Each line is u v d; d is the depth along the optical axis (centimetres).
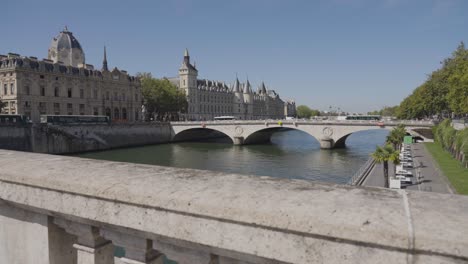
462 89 5138
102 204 302
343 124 8025
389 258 198
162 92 11556
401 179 3375
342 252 209
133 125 9231
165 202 267
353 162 6141
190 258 283
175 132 10406
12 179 361
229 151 8081
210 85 18450
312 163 6081
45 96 8375
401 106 11750
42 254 372
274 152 7800
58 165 381
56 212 335
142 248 306
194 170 344
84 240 350
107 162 399
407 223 201
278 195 253
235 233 243
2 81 7950
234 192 264
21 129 6494
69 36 11456
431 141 7450
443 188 3009
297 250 223
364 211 219
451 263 184
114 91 10375
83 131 7788
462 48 6638
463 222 197
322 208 226
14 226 391
